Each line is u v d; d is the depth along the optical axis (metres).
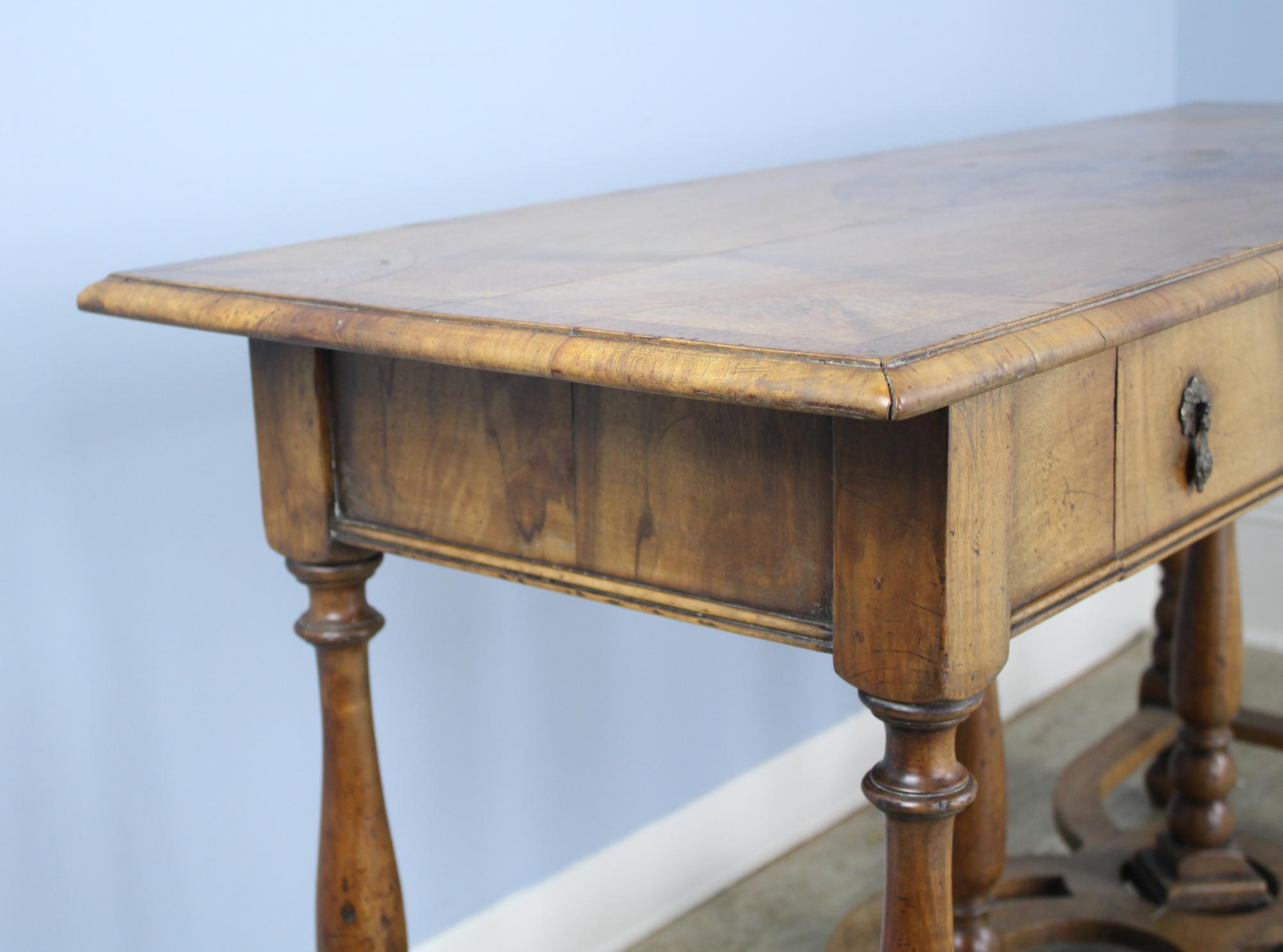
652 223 1.16
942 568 0.72
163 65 1.26
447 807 1.60
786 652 1.96
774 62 1.82
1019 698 2.38
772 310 0.76
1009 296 0.77
